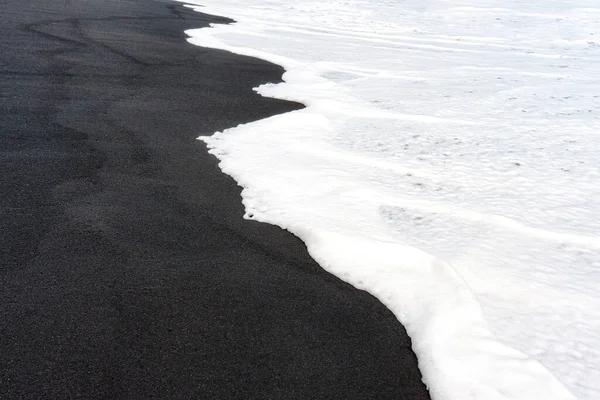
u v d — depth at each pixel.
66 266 3.00
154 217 3.60
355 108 6.39
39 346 2.42
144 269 3.04
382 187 4.20
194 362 2.40
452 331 2.61
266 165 4.51
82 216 3.52
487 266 3.20
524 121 6.13
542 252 3.41
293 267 3.19
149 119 5.47
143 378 2.29
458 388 2.28
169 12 13.67
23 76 6.46
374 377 2.41
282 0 19.19
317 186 4.12
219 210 3.77
